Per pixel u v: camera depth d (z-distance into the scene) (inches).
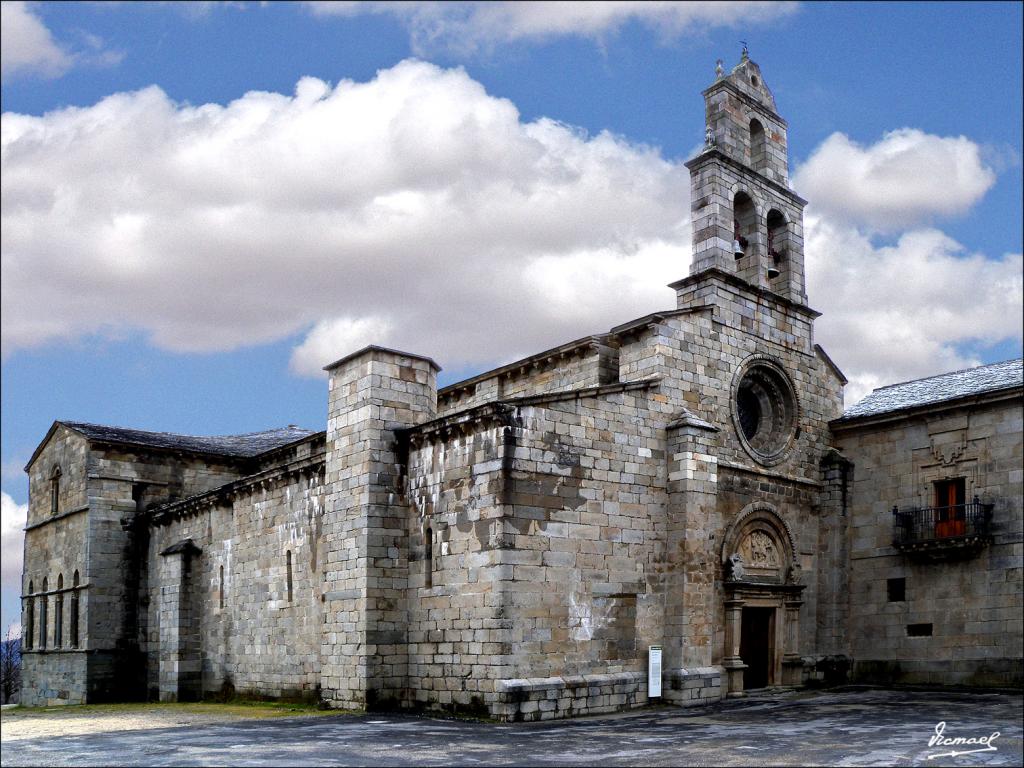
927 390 1513.3
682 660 1205.1
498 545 1096.2
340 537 1274.6
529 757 802.8
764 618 1391.5
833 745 848.9
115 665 1823.3
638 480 1234.0
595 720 1079.0
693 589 1230.9
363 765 761.6
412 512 1245.7
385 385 1273.4
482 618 1106.7
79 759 816.9
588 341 1374.3
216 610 1625.2
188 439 2117.4
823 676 1414.9
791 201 1550.2
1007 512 1294.3
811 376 1514.5
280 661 1432.1
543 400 1154.7
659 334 1294.3
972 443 1344.7
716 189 1417.3
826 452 1505.9
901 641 1385.3
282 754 829.2
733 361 1387.8
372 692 1191.6
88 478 1861.5
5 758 834.8
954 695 1230.9
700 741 890.7
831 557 1456.7
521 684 1079.0
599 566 1176.8
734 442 1366.9
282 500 1472.7
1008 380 1370.6
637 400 1252.5
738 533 1355.8
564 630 1131.3
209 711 1336.1
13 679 3277.6
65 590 1919.3
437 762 776.9
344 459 1289.4
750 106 1524.4
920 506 1393.9
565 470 1162.6
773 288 1529.3
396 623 1222.3
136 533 1887.3
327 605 1282.0
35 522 2098.9
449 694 1144.2
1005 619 1274.6
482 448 1143.0
